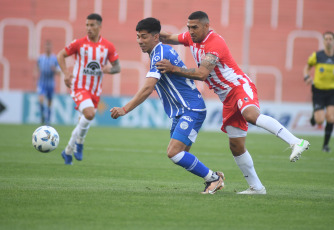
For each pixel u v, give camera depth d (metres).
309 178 31.28
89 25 33.97
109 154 40.91
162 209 19.27
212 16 94.56
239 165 23.80
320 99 48.97
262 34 94.88
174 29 93.94
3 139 49.53
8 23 91.81
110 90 91.06
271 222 17.69
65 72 34.09
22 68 91.62
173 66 21.97
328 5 96.50
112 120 76.25
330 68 48.00
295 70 95.00
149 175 30.12
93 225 16.59
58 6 92.69
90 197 21.25
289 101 94.69
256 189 23.81
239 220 17.86
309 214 19.16
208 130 75.44
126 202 20.39
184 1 94.06
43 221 16.95
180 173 31.47
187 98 22.70
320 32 96.44
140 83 92.00
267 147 52.44
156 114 76.19
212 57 22.42
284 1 95.50
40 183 25.08
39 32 92.25
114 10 93.44
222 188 25.38
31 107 75.19
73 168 31.86
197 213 18.75
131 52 92.81
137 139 55.50
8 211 18.28
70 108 75.12
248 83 23.11
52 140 28.34
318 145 57.12
